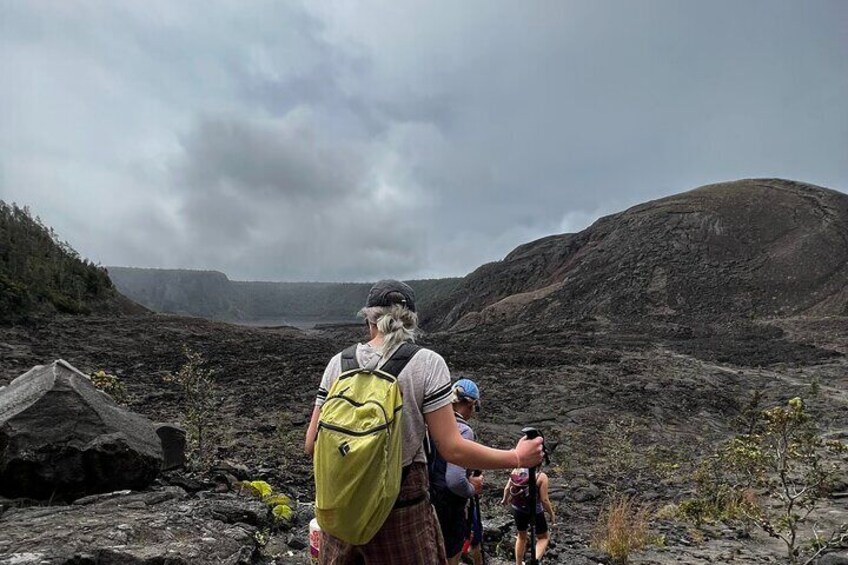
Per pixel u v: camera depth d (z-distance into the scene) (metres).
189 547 4.12
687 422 19.72
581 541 8.06
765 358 35.69
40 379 5.65
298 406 16.39
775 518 8.42
